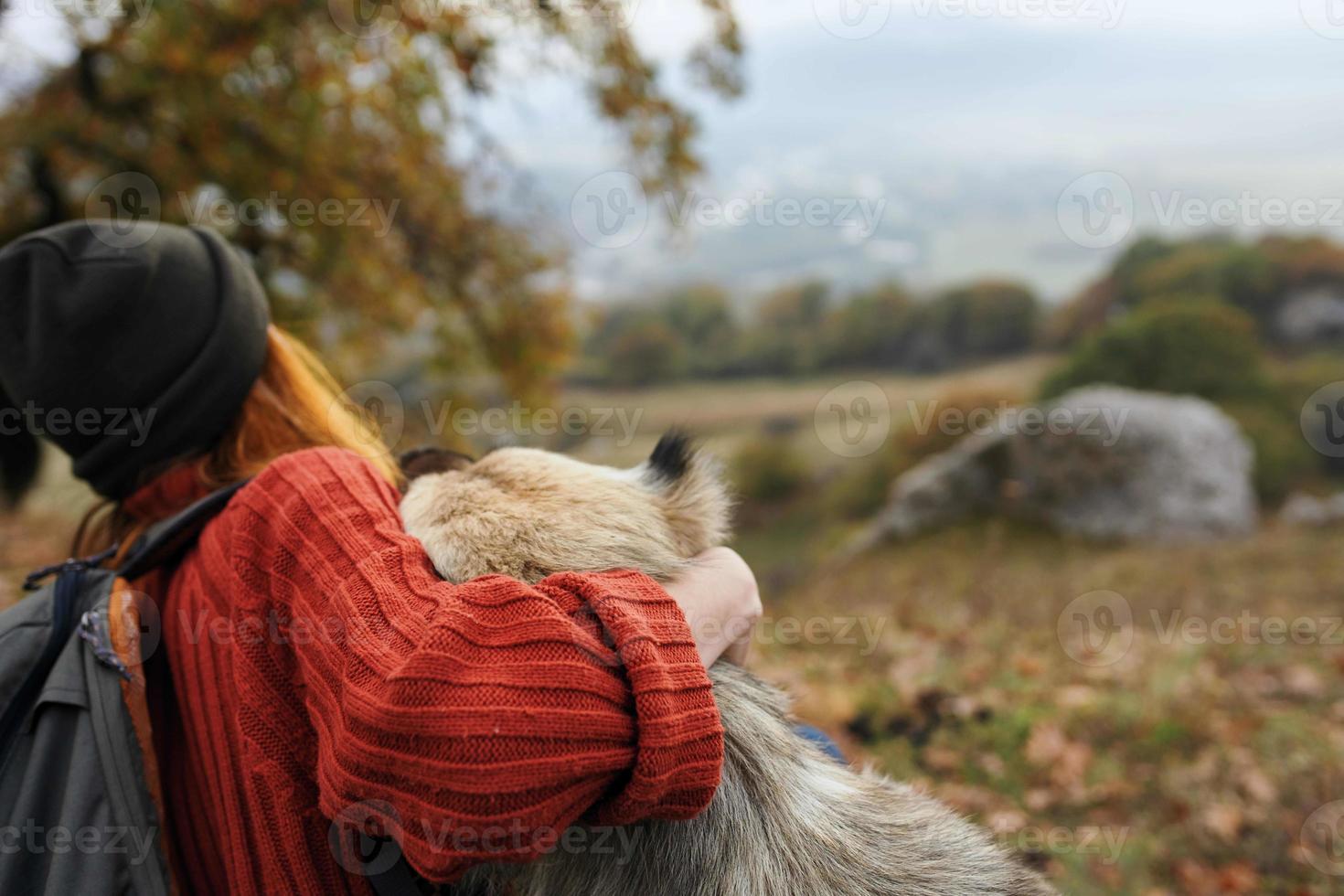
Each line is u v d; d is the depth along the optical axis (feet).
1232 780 10.89
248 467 3.60
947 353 105.19
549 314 22.50
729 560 3.35
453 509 3.11
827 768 3.25
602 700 2.49
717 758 2.67
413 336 21.63
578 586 2.73
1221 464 33.27
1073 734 12.17
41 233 3.40
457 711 2.36
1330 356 67.67
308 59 16.28
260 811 2.81
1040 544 32.48
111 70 16.75
